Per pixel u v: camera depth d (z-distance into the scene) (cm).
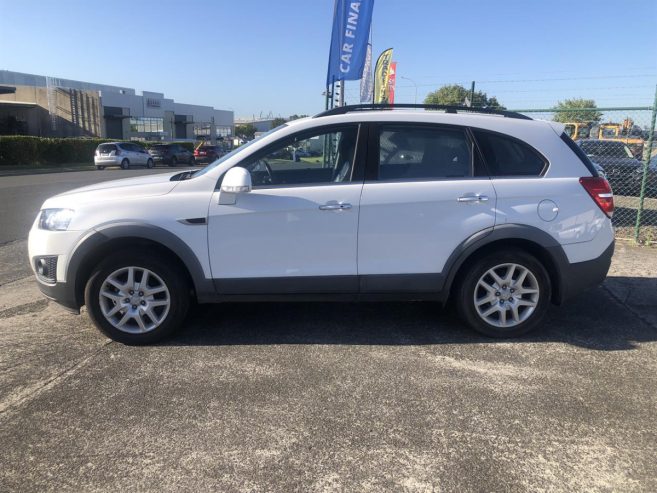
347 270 405
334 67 1077
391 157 409
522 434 296
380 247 403
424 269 407
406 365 378
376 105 430
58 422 304
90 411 315
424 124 412
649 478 260
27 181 1969
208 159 3900
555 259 412
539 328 451
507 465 269
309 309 495
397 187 400
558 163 418
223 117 7988
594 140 1399
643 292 548
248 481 256
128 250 398
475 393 339
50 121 4844
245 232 396
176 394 335
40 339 423
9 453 275
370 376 361
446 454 277
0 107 4659
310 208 394
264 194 395
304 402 327
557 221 408
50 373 363
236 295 406
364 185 400
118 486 252
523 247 420
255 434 293
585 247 416
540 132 423
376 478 258
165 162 3566
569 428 302
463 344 416
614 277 602
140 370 368
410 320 467
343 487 252
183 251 393
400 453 278
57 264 395
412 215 400
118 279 403
